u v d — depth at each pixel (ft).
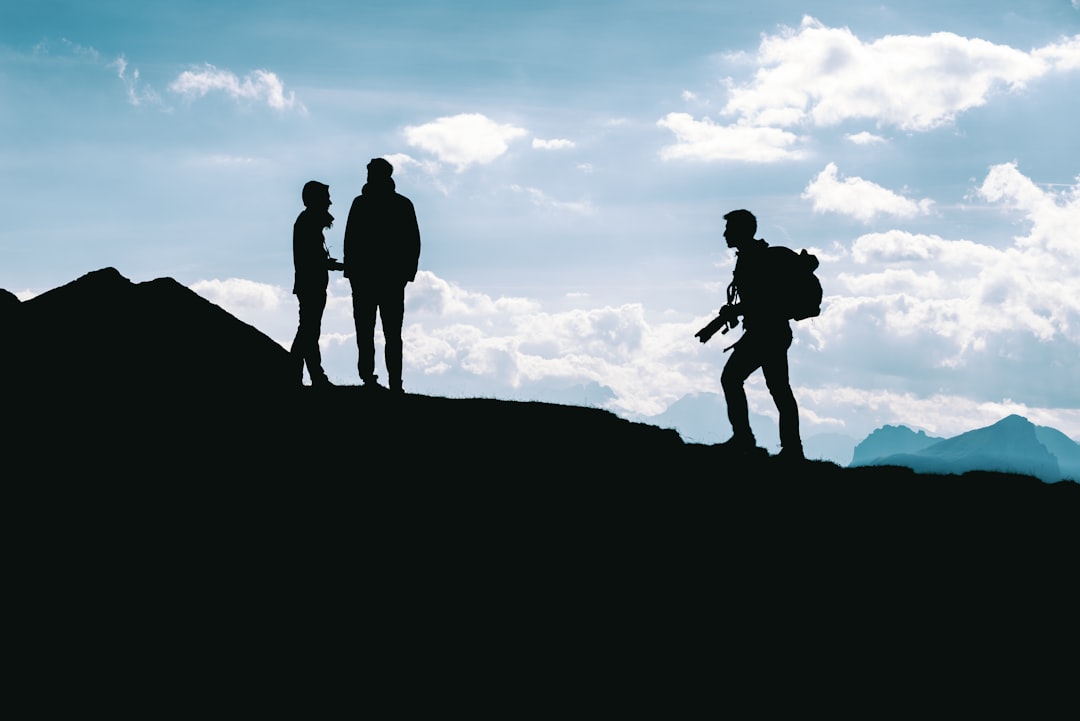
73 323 46.73
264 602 29.30
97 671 25.57
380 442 41.50
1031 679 30.09
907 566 36.52
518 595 31.24
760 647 30.25
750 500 40.60
